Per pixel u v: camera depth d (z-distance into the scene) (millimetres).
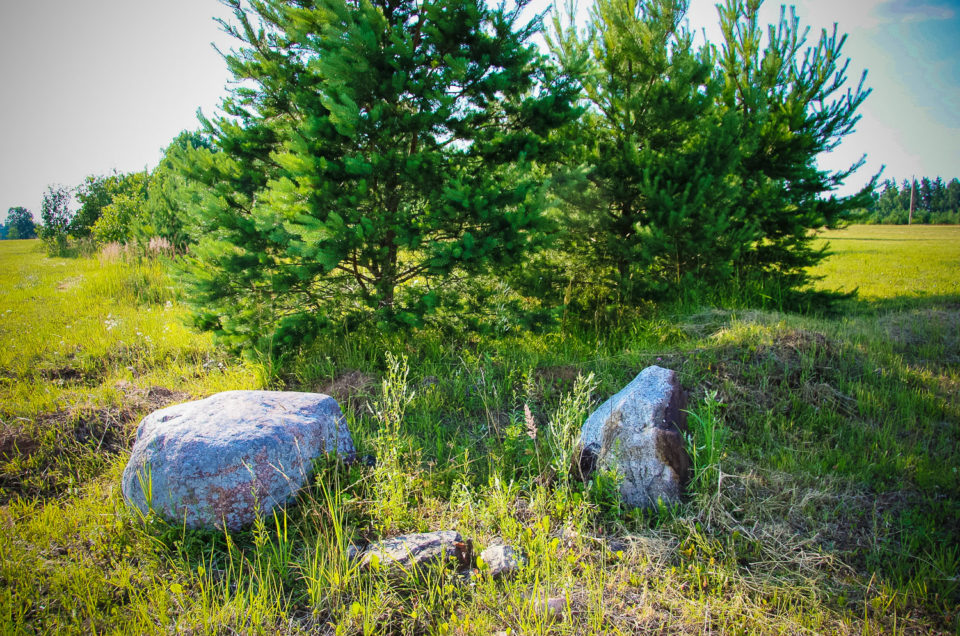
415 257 6133
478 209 5035
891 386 5074
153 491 3105
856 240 27109
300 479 3434
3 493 3561
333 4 4711
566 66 5738
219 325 5551
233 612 2555
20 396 4934
